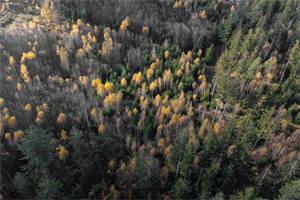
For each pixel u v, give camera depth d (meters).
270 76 76.94
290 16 106.00
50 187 39.69
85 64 84.31
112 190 47.41
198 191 50.53
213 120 67.69
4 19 95.62
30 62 80.25
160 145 59.75
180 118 66.38
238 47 86.38
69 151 55.81
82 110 67.81
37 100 69.62
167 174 52.16
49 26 98.50
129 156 59.28
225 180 50.00
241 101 71.69
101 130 59.62
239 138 55.25
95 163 49.94
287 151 60.22
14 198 47.53
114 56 89.75
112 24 109.69
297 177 50.94
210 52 89.62
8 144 57.28
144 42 97.50
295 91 76.12
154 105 73.31
